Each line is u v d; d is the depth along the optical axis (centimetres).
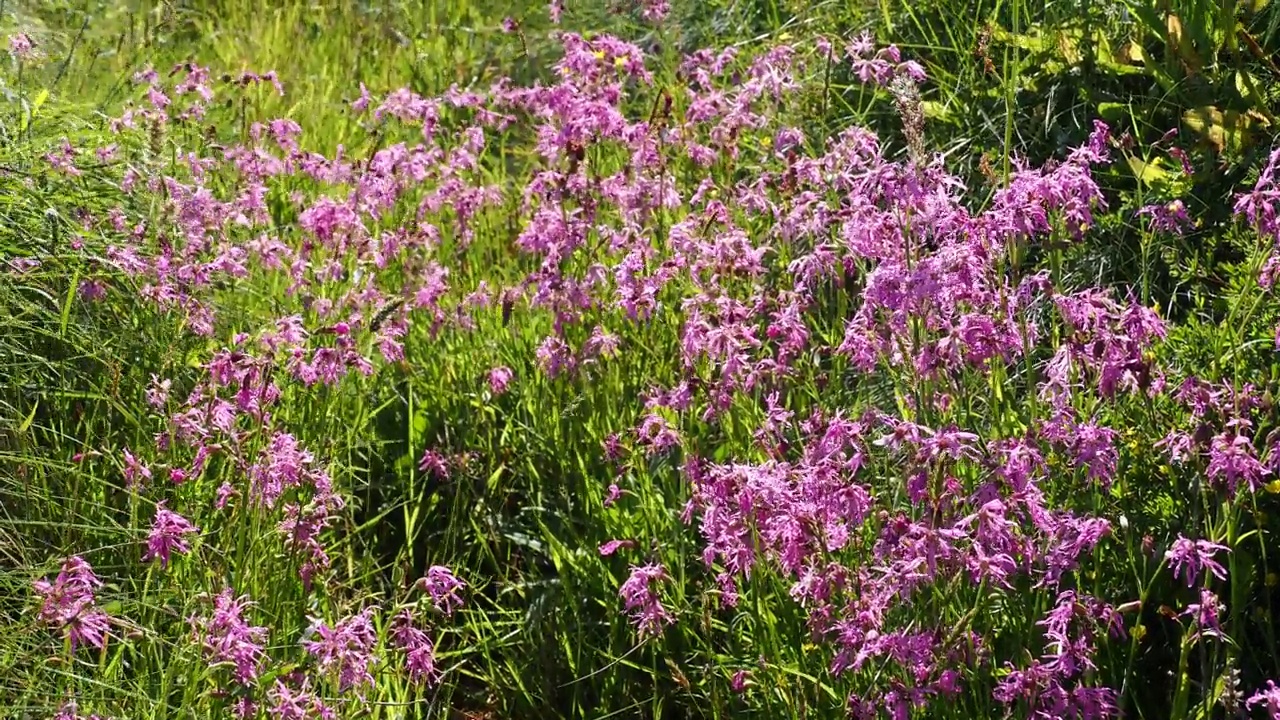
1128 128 522
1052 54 555
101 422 448
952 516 309
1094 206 496
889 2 642
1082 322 327
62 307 458
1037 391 383
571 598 420
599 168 559
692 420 429
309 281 523
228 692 333
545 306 467
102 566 386
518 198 624
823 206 422
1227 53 519
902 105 347
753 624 376
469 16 874
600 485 454
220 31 847
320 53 842
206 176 568
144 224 493
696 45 742
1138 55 532
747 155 614
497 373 480
